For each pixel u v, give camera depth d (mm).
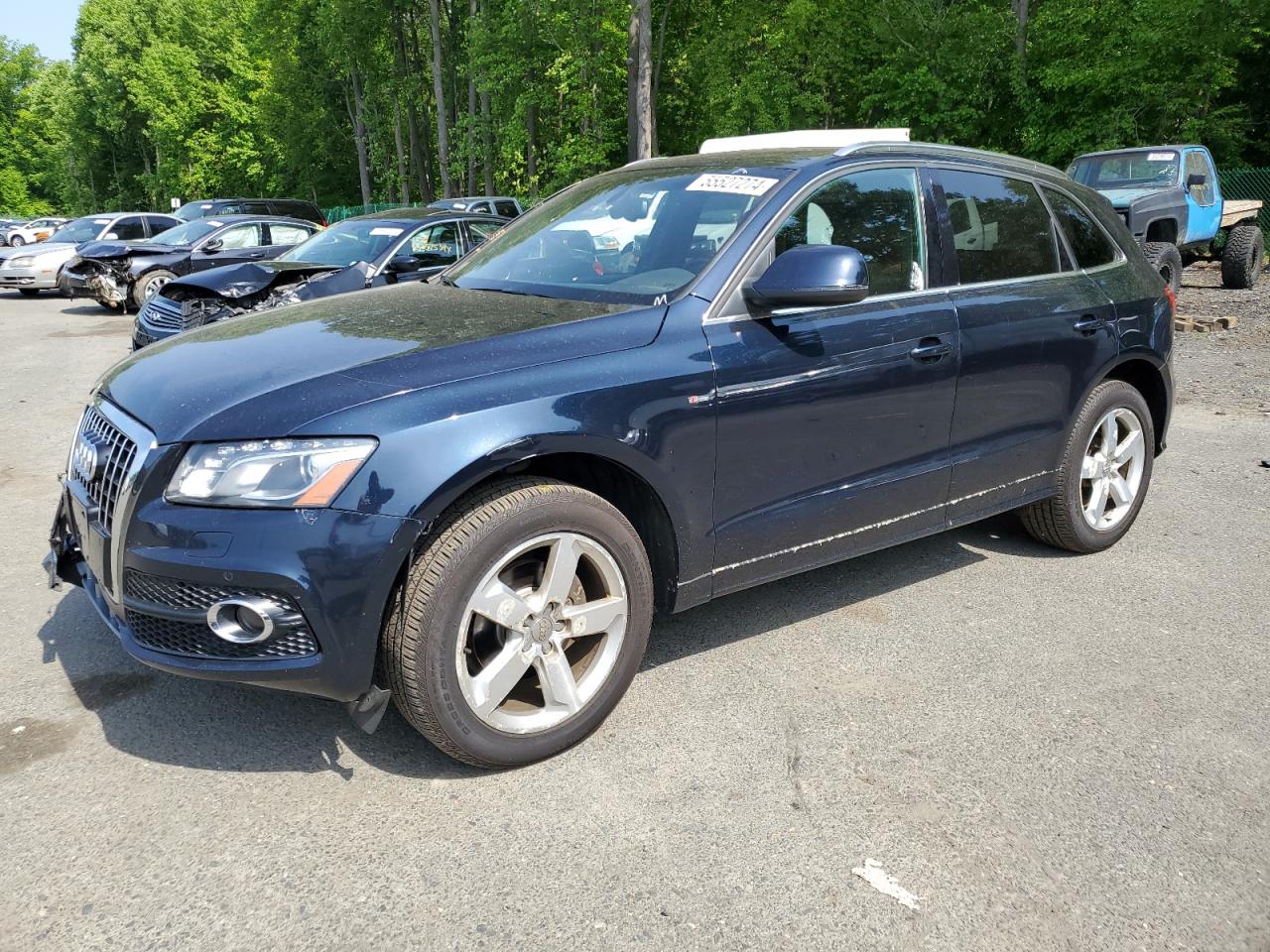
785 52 26297
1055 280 4082
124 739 2906
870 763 2803
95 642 3566
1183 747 2900
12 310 16188
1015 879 2309
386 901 2217
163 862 2350
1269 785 2707
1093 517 4418
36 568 4309
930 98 22562
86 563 2918
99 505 2723
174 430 2498
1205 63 19422
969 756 2840
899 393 3438
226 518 2393
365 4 35281
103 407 2904
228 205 20719
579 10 23406
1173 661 3455
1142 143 20125
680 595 3053
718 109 27828
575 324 2877
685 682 3287
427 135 39406
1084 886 2289
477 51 27094
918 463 3598
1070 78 20062
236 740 2906
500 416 2543
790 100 26406
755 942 2098
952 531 4887
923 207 3645
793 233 3234
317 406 2457
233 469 2408
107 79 56000
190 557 2396
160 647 2559
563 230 3734
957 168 3832
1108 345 4215
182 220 20156
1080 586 4148
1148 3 19234
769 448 3121
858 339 3303
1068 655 3498
